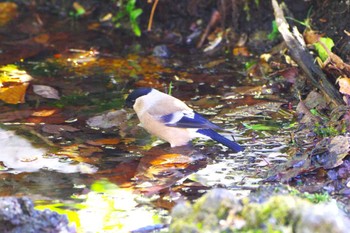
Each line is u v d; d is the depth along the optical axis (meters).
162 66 14.25
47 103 12.48
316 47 12.90
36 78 13.55
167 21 16.06
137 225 8.30
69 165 10.20
